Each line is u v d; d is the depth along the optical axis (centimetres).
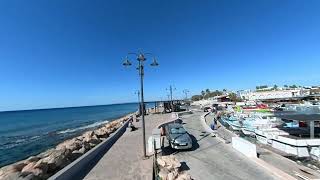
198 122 3797
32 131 5841
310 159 1892
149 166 1353
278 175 1255
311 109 2370
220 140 2241
